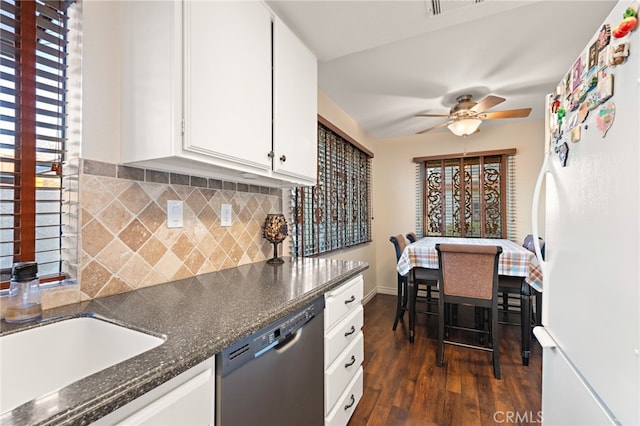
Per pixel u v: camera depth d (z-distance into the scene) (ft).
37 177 3.15
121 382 1.74
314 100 5.91
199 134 3.35
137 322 2.72
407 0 4.52
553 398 3.77
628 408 2.15
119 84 3.63
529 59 6.97
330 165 9.62
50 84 3.27
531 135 11.64
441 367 7.09
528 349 7.22
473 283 6.97
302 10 4.72
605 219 2.48
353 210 11.62
